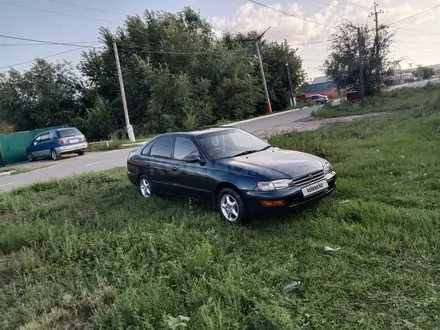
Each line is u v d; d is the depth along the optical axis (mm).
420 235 3887
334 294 3068
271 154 5547
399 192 5406
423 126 10805
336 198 5535
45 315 3287
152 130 31719
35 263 4609
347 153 8727
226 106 37594
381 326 2605
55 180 10664
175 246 4391
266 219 5004
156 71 32469
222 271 3576
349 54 30422
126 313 3098
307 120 23547
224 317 2801
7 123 37500
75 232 5379
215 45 39875
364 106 26406
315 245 3979
